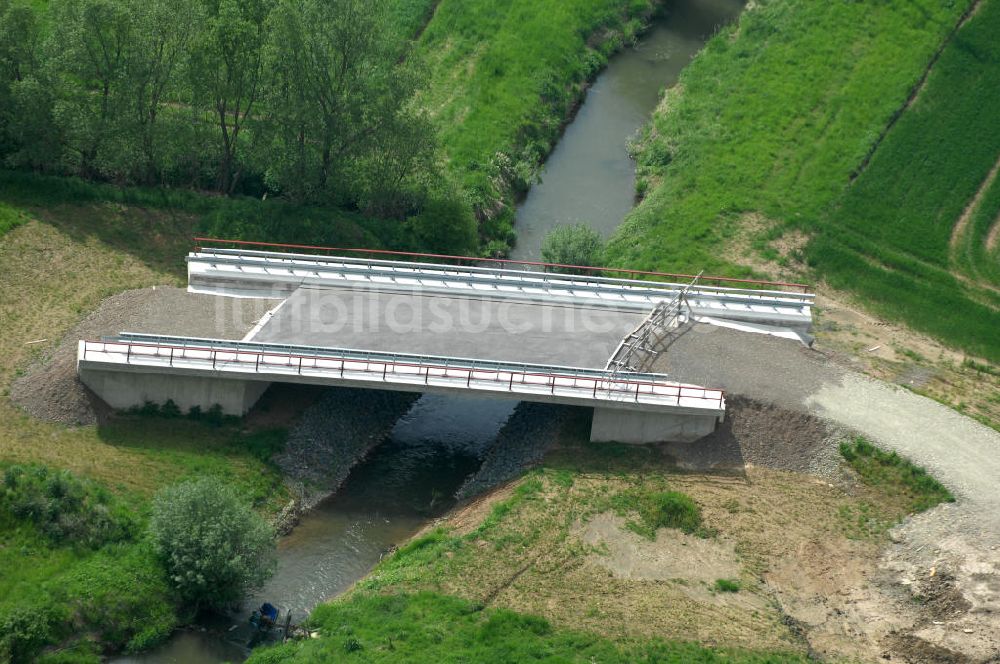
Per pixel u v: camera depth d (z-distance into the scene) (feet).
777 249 267.59
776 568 182.50
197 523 174.09
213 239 232.94
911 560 182.39
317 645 165.37
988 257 266.36
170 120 261.65
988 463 196.24
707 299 227.81
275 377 202.08
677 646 166.30
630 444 204.54
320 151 267.18
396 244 264.93
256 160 265.75
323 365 203.72
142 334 207.51
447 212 265.13
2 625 160.15
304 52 250.57
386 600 173.58
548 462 201.46
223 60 255.91
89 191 257.55
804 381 211.41
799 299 226.99
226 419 206.08
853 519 191.21
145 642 168.14
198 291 227.40
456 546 184.14
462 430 219.82
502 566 180.34
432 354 208.95
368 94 256.11
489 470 207.62
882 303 252.62
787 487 197.06
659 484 196.54
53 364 207.21
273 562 179.83
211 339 207.62
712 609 174.09
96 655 165.37
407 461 211.41
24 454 189.88
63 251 241.96
